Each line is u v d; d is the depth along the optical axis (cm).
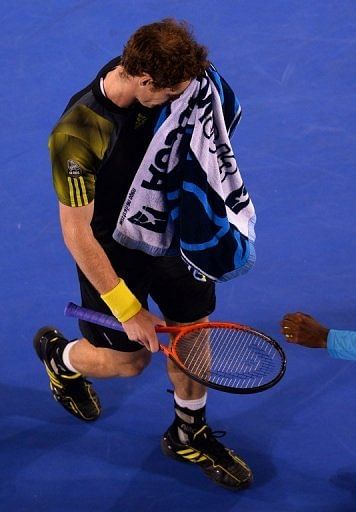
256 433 1517
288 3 2425
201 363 1350
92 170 1150
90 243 1171
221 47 2297
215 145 1215
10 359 1650
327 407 1545
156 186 1216
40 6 2453
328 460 1467
